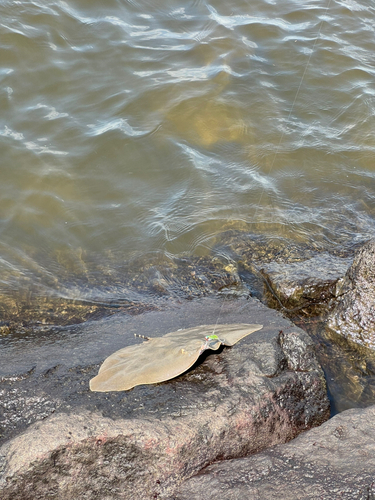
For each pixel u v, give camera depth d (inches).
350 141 173.9
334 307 136.5
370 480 106.0
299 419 119.3
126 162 163.6
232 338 122.8
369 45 217.9
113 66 188.4
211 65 196.7
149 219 154.4
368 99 190.4
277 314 133.7
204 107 177.8
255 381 118.4
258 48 209.3
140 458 111.3
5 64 179.9
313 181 163.8
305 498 105.5
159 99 179.2
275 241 150.9
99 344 129.1
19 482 109.4
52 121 168.4
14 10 194.1
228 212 156.3
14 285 142.0
